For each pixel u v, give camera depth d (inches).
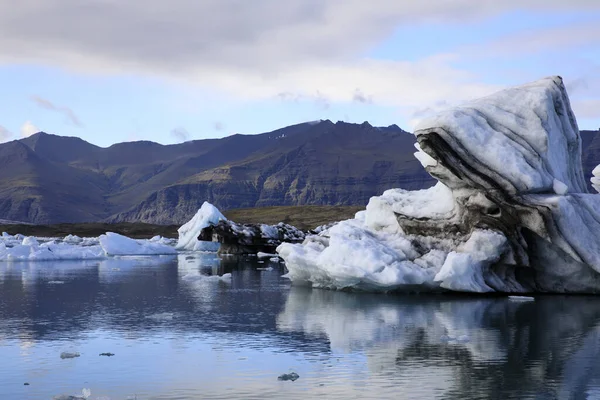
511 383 570.3
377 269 1146.7
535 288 1197.7
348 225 1336.1
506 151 1112.2
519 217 1109.7
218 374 606.2
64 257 2297.0
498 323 871.7
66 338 778.8
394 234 1262.3
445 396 532.7
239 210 5315.0
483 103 1184.8
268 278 1530.5
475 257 1128.2
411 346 725.3
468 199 1152.8
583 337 772.6
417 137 1152.8
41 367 634.8
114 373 611.5
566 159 1195.9
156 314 959.6
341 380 583.8
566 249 1096.2
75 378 594.6
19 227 5241.1
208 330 830.5
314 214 4808.1
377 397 531.5
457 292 1192.8
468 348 714.2
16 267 1877.5
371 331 818.8
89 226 5354.3
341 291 1242.6
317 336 788.6
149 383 576.7
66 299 1135.6
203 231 2849.4
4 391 553.0
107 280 1483.8
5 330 829.8
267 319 912.9
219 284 1391.5
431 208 1223.5
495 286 1171.9
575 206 1105.4
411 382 574.9
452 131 1121.4
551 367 626.2
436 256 1174.3
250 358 671.8
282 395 538.6
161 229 5167.3
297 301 1099.9
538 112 1155.3
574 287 1172.5
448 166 1135.6
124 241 2694.4
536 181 1096.2
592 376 592.4
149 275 1622.8
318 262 1213.7
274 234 2588.6
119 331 823.7
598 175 1487.5
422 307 1022.4
